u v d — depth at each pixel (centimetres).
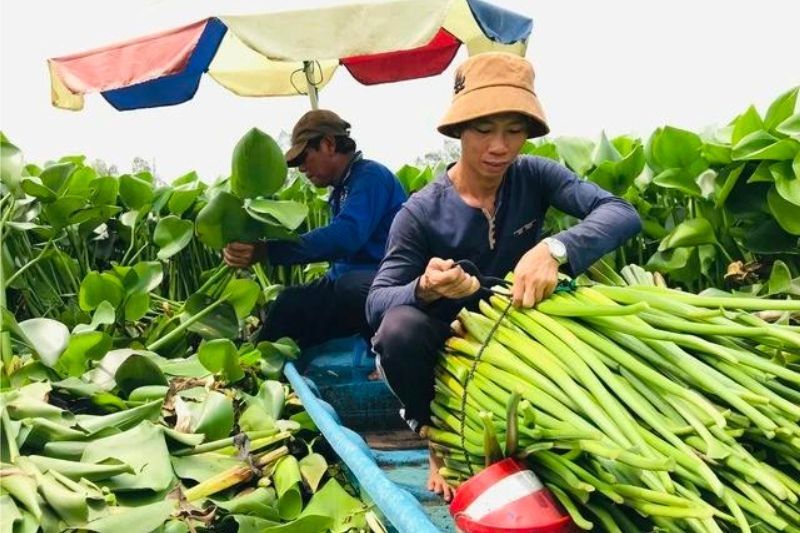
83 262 376
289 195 421
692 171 294
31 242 372
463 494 152
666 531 139
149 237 394
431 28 253
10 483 180
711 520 130
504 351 169
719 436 145
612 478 142
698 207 292
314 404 246
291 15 255
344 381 312
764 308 161
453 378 180
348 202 318
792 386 158
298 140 327
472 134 196
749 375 154
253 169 304
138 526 180
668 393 153
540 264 174
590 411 149
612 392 156
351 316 324
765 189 269
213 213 308
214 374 286
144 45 280
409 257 210
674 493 138
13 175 302
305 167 332
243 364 304
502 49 390
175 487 215
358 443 225
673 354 157
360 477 183
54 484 183
